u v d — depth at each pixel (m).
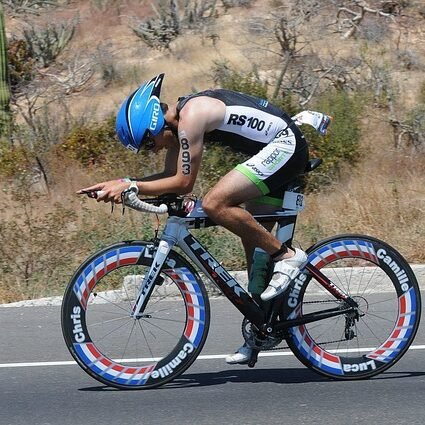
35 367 15.34
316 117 13.44
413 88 44.31
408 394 13.44
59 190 30.09
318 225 24.88
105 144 32.78
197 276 13.66
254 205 13.60
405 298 14.12
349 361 14.11
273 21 53.28
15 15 67.31
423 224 24.91
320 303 14.38
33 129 35.22
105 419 12.48
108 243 23.44
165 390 13.76
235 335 17.12
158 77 13.08
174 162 13.52
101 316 17.31
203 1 63.97
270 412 12.67
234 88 34.34
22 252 23.06
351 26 52.84
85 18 67.94
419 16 55.81
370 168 31.59
